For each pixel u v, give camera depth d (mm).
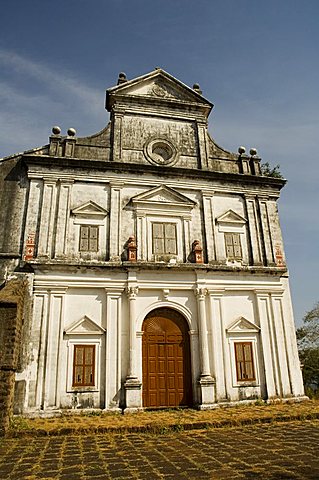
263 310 16500
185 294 15891
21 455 8477
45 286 14508
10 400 11250
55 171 16266
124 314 14977
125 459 7953
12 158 16328
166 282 15664
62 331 14172
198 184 17656
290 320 16688
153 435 10438
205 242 16828
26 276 14523
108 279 15164
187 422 11383
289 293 17078
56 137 16969
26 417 12727
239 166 18812
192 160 18219
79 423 11586
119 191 16641
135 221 16391
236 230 17578
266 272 16906
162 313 15672
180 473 6832
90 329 14523
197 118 19016
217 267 16234
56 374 13625
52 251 15211
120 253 15703
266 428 11031
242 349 15766
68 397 13578
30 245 15023
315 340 27094
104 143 17469
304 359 26656
